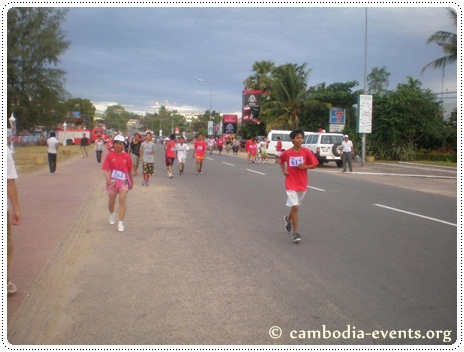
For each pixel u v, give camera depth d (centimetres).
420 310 546
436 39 2984
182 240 877
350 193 1572
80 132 7181
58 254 761
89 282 640
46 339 476
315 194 1529
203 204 1300
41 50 5438
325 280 647
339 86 5094
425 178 2291
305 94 5134
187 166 2808
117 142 947
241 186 1738
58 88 5703
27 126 5831
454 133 3772
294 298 580
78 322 514
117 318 523
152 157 1734
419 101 3634
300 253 788
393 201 1402
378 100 3759
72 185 1688
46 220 1027
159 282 639
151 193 1523
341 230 970
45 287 613
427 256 771
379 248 823
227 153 4975
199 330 494
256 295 589
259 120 6431
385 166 3117
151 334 486
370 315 532
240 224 1027
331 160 2900
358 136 3700
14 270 676
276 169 2586
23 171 2266
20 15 5472
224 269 697
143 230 962
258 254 780
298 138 859
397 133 3625
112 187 978
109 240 874
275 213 1167
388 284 632
